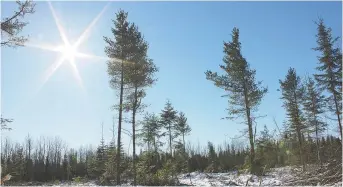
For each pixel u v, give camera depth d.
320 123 23.53
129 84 25.42
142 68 25.39
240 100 29.34
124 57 25.55
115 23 26.25
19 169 41.84
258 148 12.79
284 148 11.72
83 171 49.94
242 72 29.72
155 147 31.86
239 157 33.00
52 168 52.22
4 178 9.25
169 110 44.78
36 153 58.09
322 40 32.62
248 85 29.28
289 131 11.83
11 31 14.45
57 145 60.06
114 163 26.84
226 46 31.06
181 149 41.88
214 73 29.89
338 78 31.31
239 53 30.66
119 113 24.84
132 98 24.98
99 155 38.28
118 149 24.78
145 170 24.69
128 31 25.88
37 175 48.66
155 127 33.12
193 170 38.47
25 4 14.51
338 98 30.69
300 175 9.28
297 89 29.06
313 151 10.52
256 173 14.54
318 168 8.96
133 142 24.58
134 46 25.42
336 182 8.16
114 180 27.31
